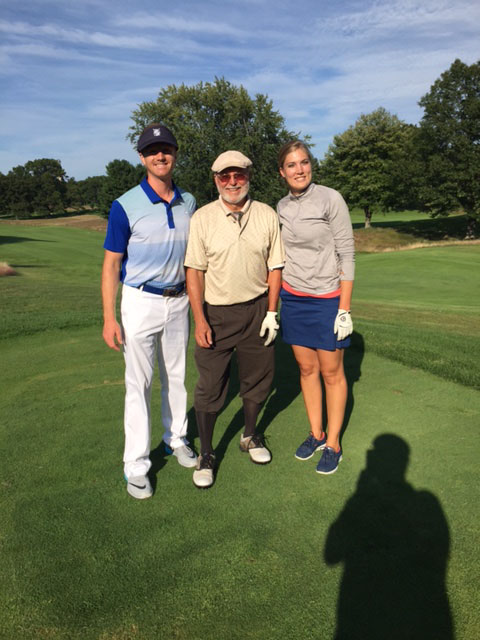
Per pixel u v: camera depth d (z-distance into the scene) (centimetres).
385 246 4134
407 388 382
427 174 4106
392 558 196
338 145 5084
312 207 259
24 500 235
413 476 257
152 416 338
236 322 262
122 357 470
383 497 238
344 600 176
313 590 181
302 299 271
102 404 355
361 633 162
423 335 545
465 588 180
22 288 1023
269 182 3922
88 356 473
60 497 238
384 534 210
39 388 388
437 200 4053
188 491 246
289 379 414
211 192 4178
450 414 334
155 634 163
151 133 227
